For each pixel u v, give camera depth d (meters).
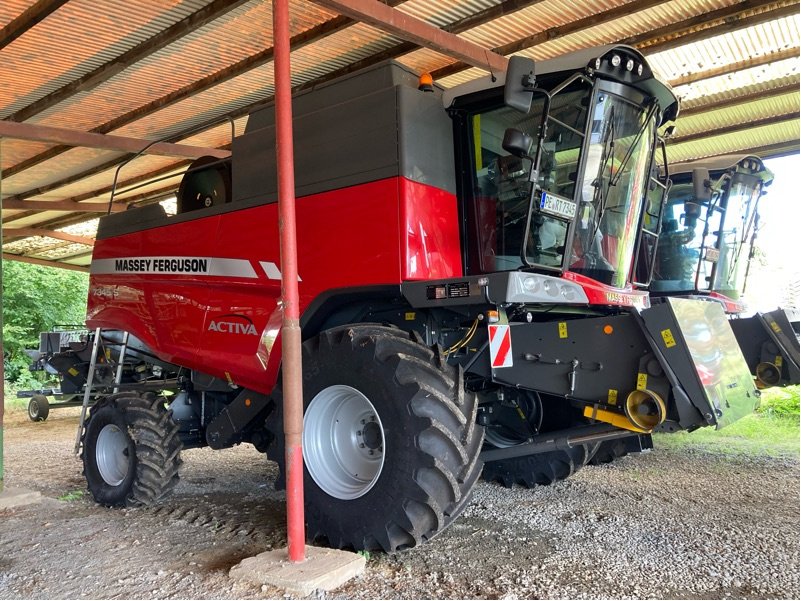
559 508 4.45
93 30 6.30
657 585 3.04
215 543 3.84
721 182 7.73
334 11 5.47
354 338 3.56
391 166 3.70
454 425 3.27
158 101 8.07
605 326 3.62
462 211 4.04
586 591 2.98
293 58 7.04
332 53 6.95
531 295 3.38
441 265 3.82
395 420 3.27
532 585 3.06
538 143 3.45
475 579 3.14
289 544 3.22
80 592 3.11
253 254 4.38
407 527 3.19
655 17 6.33
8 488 5.32
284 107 3.31
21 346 18.41
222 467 6.38
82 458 5.29
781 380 6.00
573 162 3.72
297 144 4.17
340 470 3.65
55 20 6.07
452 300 3.40
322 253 3.97
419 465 3.16
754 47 6.98
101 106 8.17
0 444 5.26
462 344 3.85
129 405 4.96
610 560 3.39
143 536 4.04
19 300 18.91
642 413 3.45
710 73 7.52
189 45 6.57
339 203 3.91
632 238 4.43
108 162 10.37
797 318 7.18
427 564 3.36
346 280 3.84
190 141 9.48
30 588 3.19
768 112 8.52
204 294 4.76
